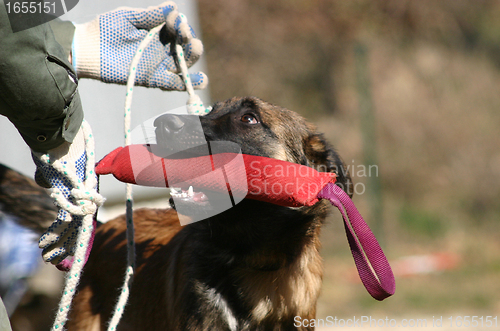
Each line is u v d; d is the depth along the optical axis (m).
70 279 2.62
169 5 3.14
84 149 2.72
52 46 2.40
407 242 11.43
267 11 15.11
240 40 14.67
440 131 13.83
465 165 13.30
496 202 12.47
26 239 4.43
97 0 6.31
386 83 14.74
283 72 15.02
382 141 13.70
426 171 13.28
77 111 2.59
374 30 15.92
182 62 3.15
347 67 15.31
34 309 4.61
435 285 8.94
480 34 16.66
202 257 3.47
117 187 7.00
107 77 3.06
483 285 8.83
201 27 14.30
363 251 3.10
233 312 3.44
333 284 9.25
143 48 3.00
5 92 2.29
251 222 3.33
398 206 12.59
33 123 2.45
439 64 15.38
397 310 7.84
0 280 4.39
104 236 4.68
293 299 3.56
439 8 16.52
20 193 4.48
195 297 3.43
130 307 4.06
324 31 15.54
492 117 14.33
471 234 11.54
